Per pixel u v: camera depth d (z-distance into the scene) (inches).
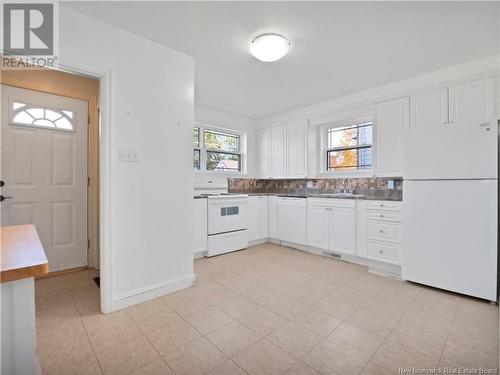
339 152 154.8
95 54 71.6
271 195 165.3
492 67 92.3
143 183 81.9
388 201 110.4
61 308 77.1
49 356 55.5
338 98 138.3
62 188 106.8
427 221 93.5
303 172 157.5
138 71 80.4
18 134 96.3
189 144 94.1
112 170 74.8
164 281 87.4
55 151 105.1
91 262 113.9
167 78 87.5
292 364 53.6
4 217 93.2
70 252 109.0
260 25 74.6
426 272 93.4
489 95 93.0
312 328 67.1
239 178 178.5
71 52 67.7
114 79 75.1
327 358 55.4
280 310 76.9
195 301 82.5
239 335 64.0
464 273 85.6
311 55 91.9
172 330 65.9
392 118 117.9
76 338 62.1
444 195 90.0
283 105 153.0
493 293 80.4
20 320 27.8
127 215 78.3
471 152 84.9
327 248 133.8
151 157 83.7
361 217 120.3
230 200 142.3
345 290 92.0
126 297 78.0
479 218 83.4
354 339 62.4
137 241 80.6
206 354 56.7
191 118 94.6
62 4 65.4
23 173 97.6
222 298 84.8
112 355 56.1
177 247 91.0
